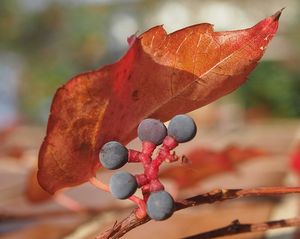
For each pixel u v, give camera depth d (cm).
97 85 17
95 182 18
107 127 18
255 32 19
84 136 18
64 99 17
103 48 468
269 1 382
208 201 19
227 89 19
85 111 17
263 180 54
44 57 484
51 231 37
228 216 38
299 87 291
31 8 490
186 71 19
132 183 17
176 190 39
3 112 465
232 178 55
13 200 47
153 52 18
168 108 19
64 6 485
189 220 37
